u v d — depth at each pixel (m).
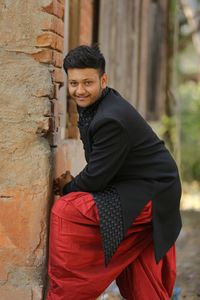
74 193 4.16
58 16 4.43
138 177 4.16
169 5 14.12
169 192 4.20
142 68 11.56
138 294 4.36
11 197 4.33
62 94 5.92
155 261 4.27
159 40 13.36
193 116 19.80
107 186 4.15
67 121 6.59
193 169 19.78
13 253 4.35
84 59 4.02
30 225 4.32
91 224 4.09
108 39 8.70
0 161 4.33
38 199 4.31
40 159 4.30
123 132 4.00
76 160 5.54
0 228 4.35
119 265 4.21
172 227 4.27
